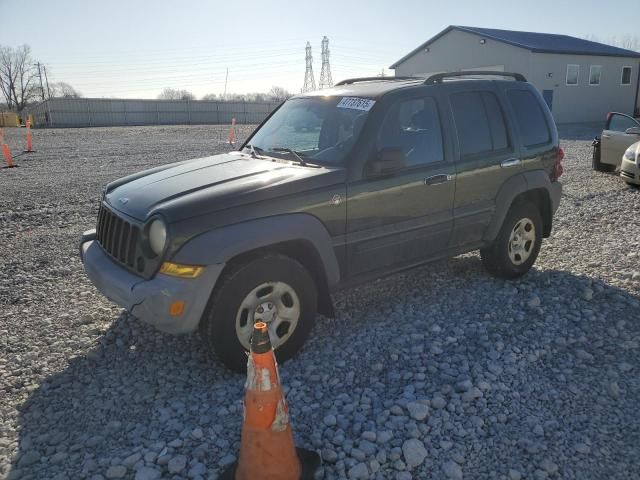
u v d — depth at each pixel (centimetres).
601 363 395
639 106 3881
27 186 1155
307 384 367
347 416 329
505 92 534
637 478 282
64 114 4912
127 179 459
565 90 3438
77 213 895
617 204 920
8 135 2922
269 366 260
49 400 352
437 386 360
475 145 496
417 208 450
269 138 493
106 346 422
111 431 320
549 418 330
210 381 373
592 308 484
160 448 303
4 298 516
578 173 1281
